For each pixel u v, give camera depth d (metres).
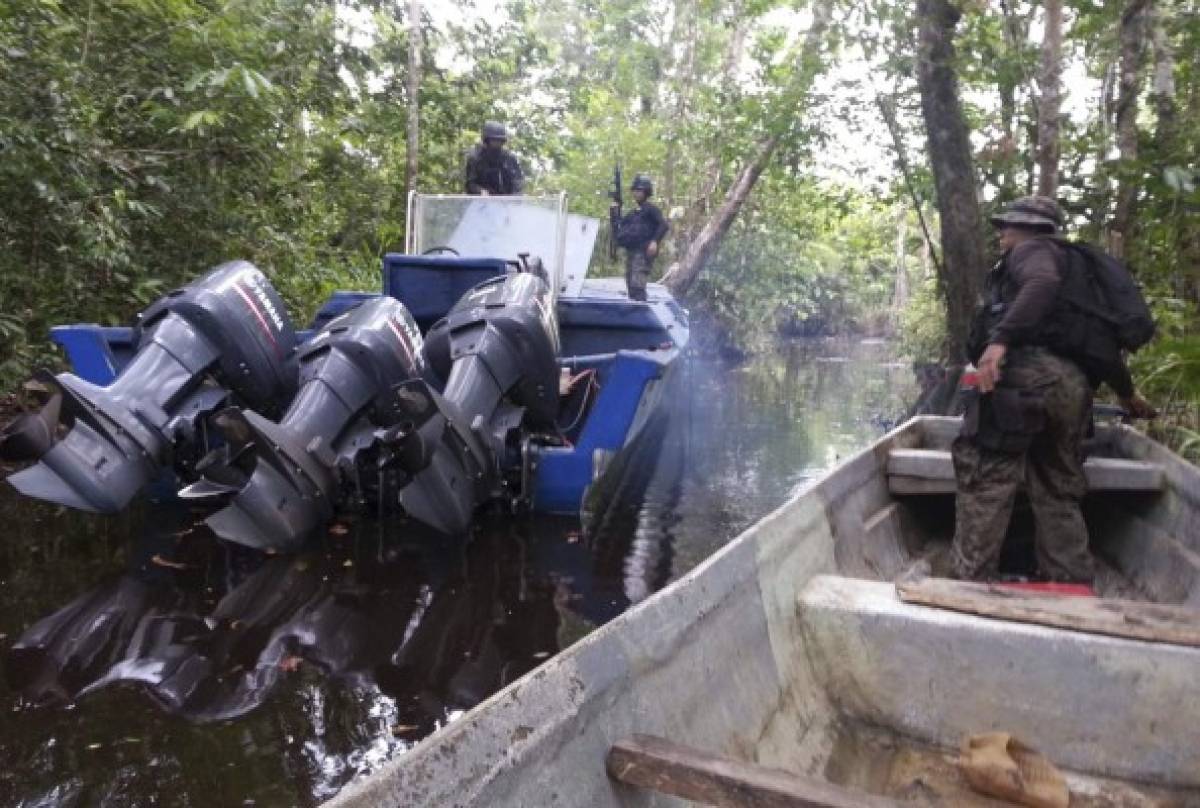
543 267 6.45
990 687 2.37
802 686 2.46
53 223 6.53
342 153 10.06
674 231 16.50
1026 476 3.66
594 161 16.77
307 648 3.39
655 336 6.88
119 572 4.15
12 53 5.94
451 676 3.16
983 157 7.96
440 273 6.37
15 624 3.53
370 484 5.11
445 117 11.17
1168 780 2.20
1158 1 6.48
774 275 19.86
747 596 2.34
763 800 1.47
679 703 1.90
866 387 13.94
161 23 7.41
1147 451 4.31
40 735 2.69
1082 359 3.48
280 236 8.48
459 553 4.58
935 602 2.53
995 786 2.15
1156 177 6.05
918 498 4.60
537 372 5.16
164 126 7.38
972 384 3.60
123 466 4.37
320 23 8.76
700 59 17.78
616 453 5.96
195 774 2.49
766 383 14.52
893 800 1.45
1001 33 7.95
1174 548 3.54
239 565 4.30
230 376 4.83
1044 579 3.65
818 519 3.09
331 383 4.89
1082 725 2.28
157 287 7.24
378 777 1.22
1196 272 6.46
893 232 25.12
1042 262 3.40
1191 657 2.19
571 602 3.94
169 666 3.20
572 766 1.55
